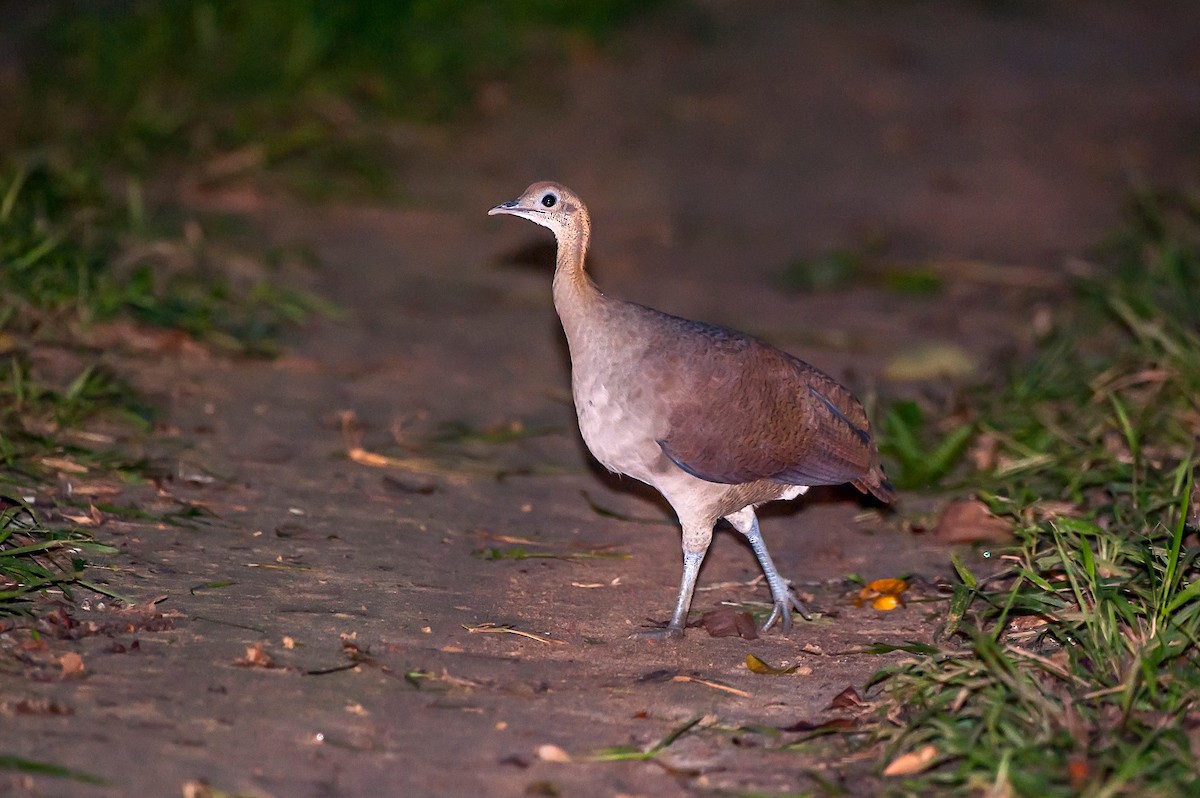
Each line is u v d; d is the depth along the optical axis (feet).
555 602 30.53
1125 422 34.99
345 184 64.13
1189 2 118.93
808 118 82.89
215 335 44.62
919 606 30.99
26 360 38.73
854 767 23.67
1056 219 65.62
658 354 28.53
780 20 103.86
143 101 64.80
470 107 78.13
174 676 25.05
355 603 29.12
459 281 55.26
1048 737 23.43
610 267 58.49
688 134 78.95
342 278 53.72
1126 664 26.05
